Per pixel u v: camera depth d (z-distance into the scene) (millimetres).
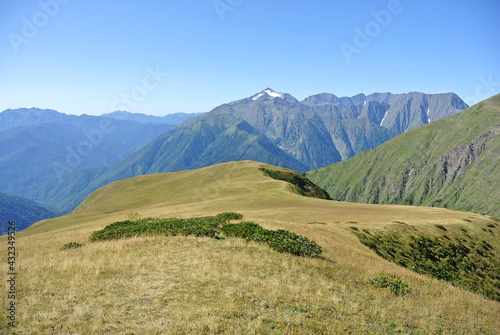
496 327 16281
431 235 52750
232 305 13047
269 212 61531
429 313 16297
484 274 45969
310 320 12461
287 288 16047
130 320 11656
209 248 23484
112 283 15438
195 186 134500
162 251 22219
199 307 12781
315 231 39469
